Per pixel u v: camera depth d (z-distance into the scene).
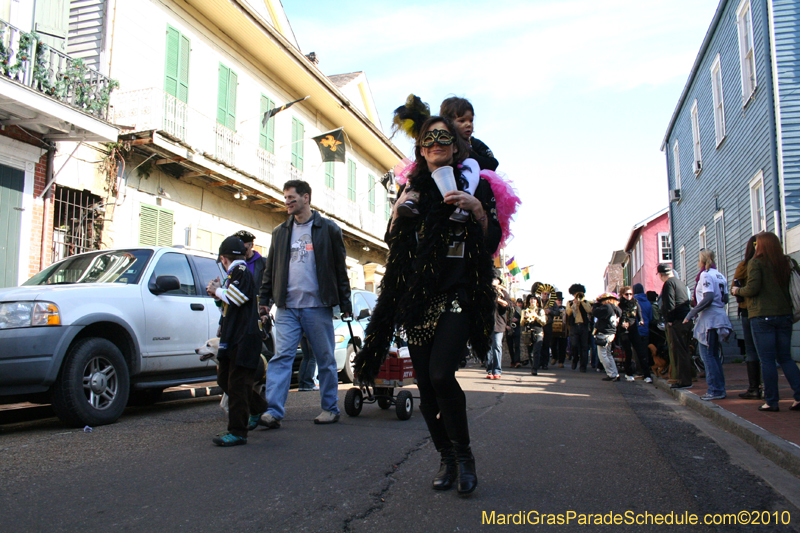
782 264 5.77
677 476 3.69
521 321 13.28
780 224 11.73
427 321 3.01
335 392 5.53
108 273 6.40
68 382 5.10
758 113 12.79
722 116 15.93
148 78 13.43
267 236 18.16
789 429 4.78
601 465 3.94
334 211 21.25
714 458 4.21
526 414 6.13
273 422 5.10
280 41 16.64
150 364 6.11
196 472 3.60
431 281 2.95
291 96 19.53
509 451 4.30
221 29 15.99
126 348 5.90
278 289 5.36
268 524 2.71
